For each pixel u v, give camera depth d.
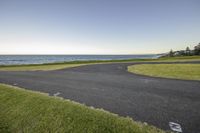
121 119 4.81
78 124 4.53
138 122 4.67
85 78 13.85
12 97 7.03
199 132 4.08
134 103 6.50
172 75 14.45
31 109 5.64
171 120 4.79
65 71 20.78
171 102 6.54
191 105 6.14
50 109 5.54
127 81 11.86
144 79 12.69
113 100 6.97
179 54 95.88
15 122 4.91
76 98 7.37
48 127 4.52
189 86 9.58
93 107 6.06
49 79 13.62
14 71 22.50
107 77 14.27
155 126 4.40
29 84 11.30
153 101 6.73
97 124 4.49
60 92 8.66
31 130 4.46
